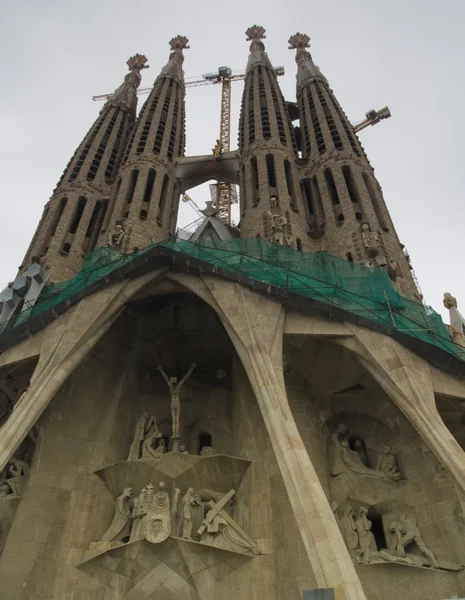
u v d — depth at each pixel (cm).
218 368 2597
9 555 1877
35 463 2103
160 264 2344
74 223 3628
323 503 1504
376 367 1967
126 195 3731
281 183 3628
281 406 1780
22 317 2522
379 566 1770
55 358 2066
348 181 3625
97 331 2227
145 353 2608
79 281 2512
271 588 1792
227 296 2194
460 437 2095
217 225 3606
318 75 4959
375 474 2039
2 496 2028
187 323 2598
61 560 1912
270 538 1906
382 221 3238
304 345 2186
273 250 2445
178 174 4297
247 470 2111
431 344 1988
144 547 1845
